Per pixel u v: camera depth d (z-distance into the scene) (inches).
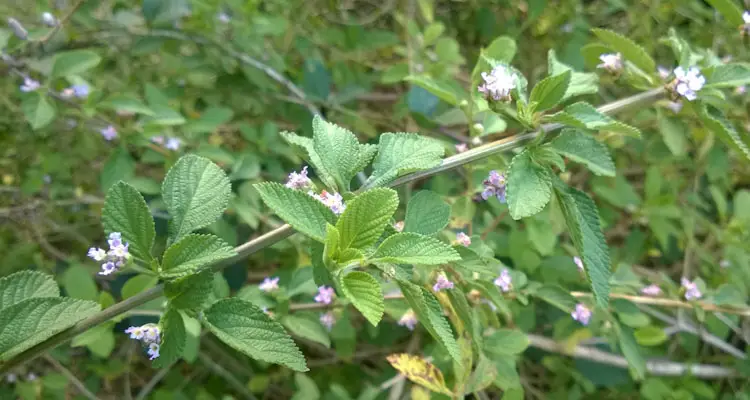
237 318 6.7
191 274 6.7
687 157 17.0
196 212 7.2
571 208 7.8
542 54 19.3
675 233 16.1
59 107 14.1
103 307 8.8
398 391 13.5
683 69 9.4
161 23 15.6
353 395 16.3
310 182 7.7
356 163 7.6
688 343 15.8
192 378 17.8
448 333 6.6
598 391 16.1
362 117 17.2
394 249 6.4
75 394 17.1
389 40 17.4
